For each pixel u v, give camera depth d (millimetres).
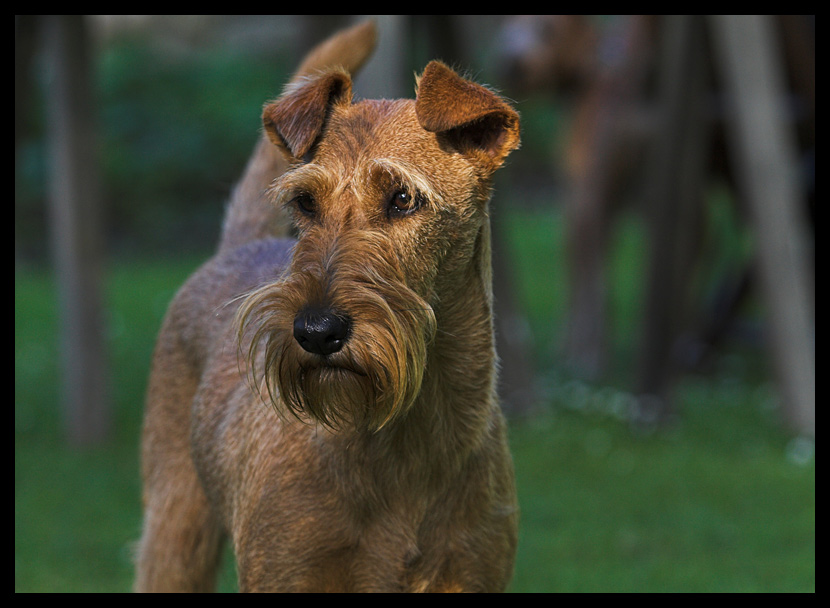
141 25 24609
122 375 12586
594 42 12656
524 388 10820
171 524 5480
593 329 12477
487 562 4742
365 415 4105
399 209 4156
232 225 6043
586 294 12469
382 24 8133
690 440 10172
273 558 4605
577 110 12641
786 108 11109
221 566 5727
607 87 12227
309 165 4207
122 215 21422
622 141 12062
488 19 22281
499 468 4754
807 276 11422
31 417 11148
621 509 8430
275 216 5973
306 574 4609
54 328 15078
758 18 9617
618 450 9922
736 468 9320
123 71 22031
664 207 10180
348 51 6059
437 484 4543
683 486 8914
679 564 7328
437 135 4297
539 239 21969
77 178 9875
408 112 4348
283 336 4023
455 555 4652
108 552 7707
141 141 21703
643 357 10492
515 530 4887
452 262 4336
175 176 21500
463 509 4613
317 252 4031
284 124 4398
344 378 3969
